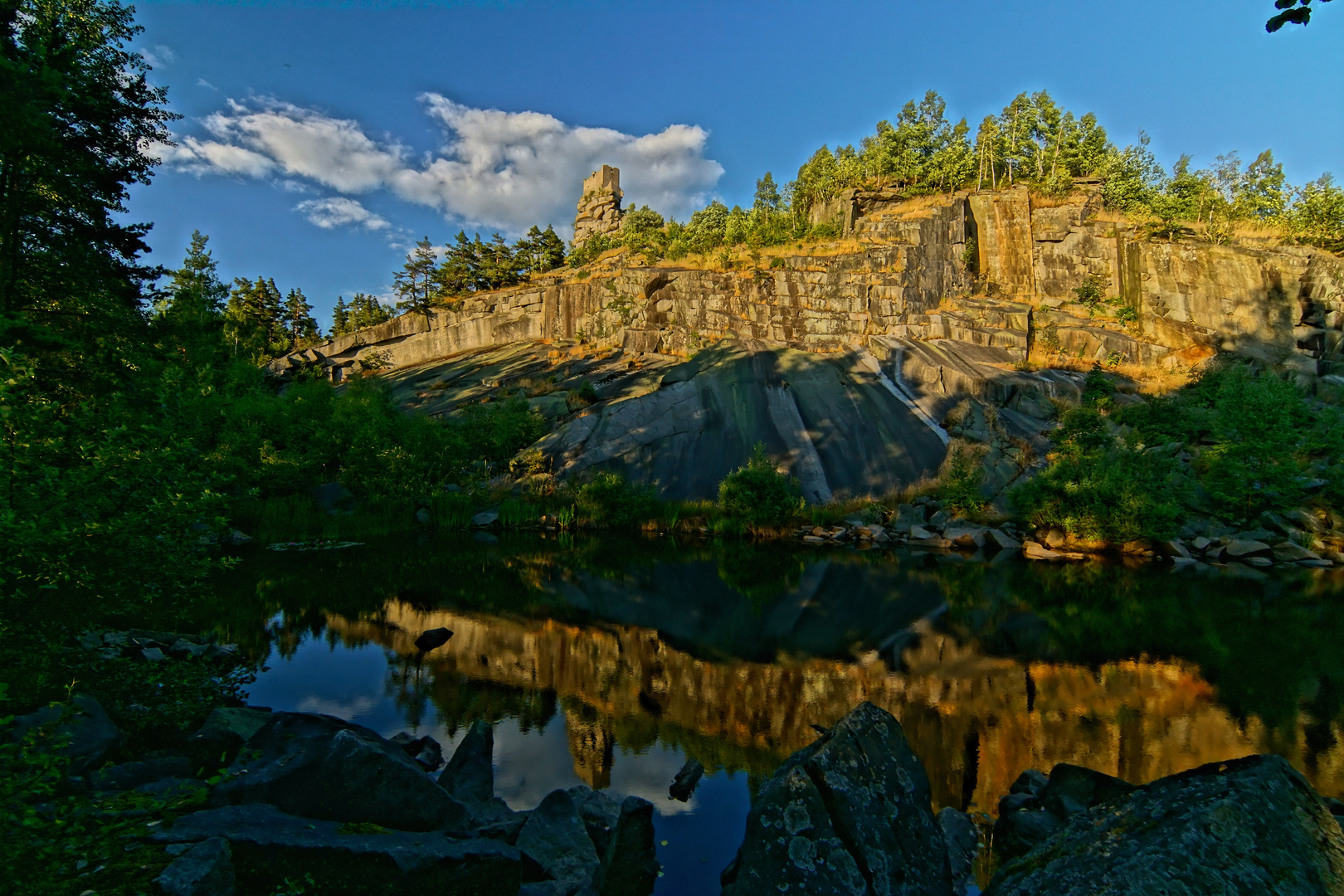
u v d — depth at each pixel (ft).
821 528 102.53
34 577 19.40
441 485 114.73
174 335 74.18
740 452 123.75
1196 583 66.64
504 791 22.98
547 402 155.12
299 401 114.32
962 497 100.58
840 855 13.79
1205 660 40.60
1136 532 84.74
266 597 52.37
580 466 125.29
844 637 46.06
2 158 50.78
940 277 175.32
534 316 221.25
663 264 218.18
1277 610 54.70
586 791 21.54
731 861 18.54
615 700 32.76
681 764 25.62
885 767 15.62
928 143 230.48
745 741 28.02
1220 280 164.25
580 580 64.95
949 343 155.84
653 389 151.33
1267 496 90.27
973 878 17.17
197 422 26.99
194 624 43.24
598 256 292.40
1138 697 33.91
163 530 22.18
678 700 32.91
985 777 24.67
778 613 53.21
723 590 62.34
